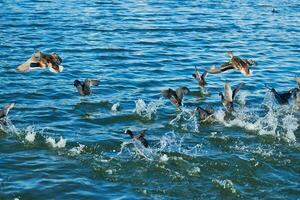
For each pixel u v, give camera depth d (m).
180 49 41.56
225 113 27.41
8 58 36.75
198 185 20.70
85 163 22.02
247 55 40.78
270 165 22.33
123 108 28.27
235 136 24.95
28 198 19.53
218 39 45.44
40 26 46.78
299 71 36.88
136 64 36.91
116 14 53.81
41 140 23.92
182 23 50.88
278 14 57.69
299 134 25.31
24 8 54.44
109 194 19.91
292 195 20.30
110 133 25.11
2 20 48.31
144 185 20.59
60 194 19.81
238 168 21.98
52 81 32.38
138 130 25.59
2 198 19.41
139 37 44.69
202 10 58.16
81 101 29.03
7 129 24.73
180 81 33.59
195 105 29.33
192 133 25.23
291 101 29.14
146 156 22.64
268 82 34.12
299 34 48.50
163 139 24.50
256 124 25.94
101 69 35.41
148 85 32.56
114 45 41.59
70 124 26.00
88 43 41.88
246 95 31.12
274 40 45.84
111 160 22.31
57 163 21.97
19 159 22.20
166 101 29.34
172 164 22.09
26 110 27.58
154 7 58.69
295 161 22.70
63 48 40.12
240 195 20.16
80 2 59.66
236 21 52.97
